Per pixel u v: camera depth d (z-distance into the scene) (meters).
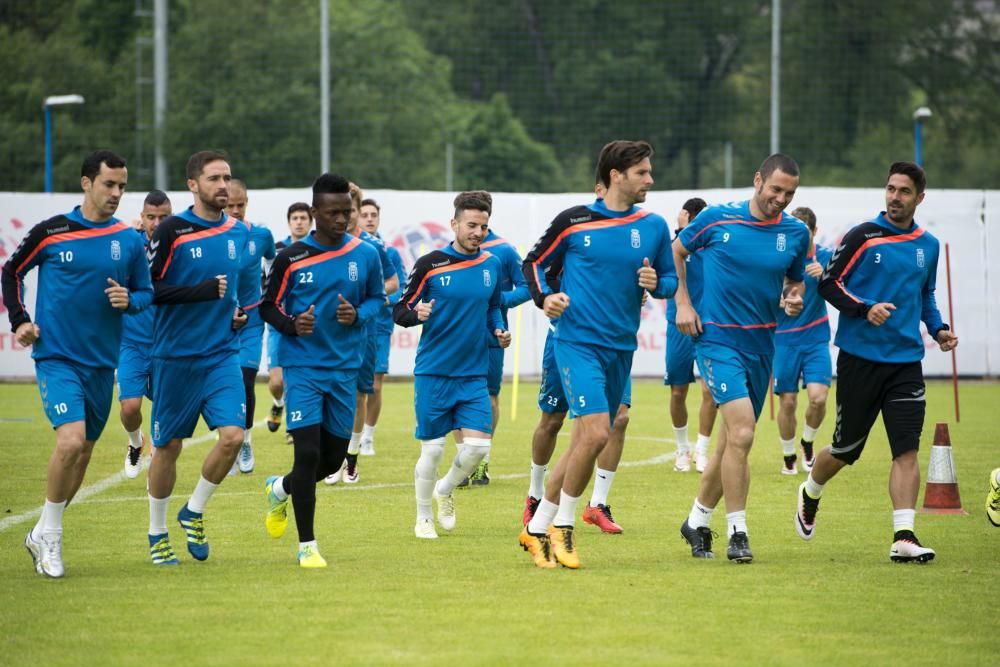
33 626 22.52
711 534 29.86
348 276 28.47
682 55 163.62
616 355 28.45
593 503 33.22
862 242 29.47
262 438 55.12
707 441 45.06
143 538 31.64
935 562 28.69
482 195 32.38
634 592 25.31
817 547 30.72
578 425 28.17
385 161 140.38
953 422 60.62
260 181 131.12
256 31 139.88
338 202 28.16
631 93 161.38
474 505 37.53
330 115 136.75
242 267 28.83
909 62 155.00
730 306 28.67
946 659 20.67
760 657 20.66
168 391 28.09
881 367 29.39
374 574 27.11
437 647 21.14
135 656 20.66
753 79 168.50
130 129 136.25
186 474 43.88
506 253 41.03
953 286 81.19
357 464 46.47
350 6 163.25
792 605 24.27
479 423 32.09
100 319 27.33
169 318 27.95
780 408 44.09
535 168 155.00
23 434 54.94
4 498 38.03
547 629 22.33
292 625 22.56
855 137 149.75
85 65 140.38
